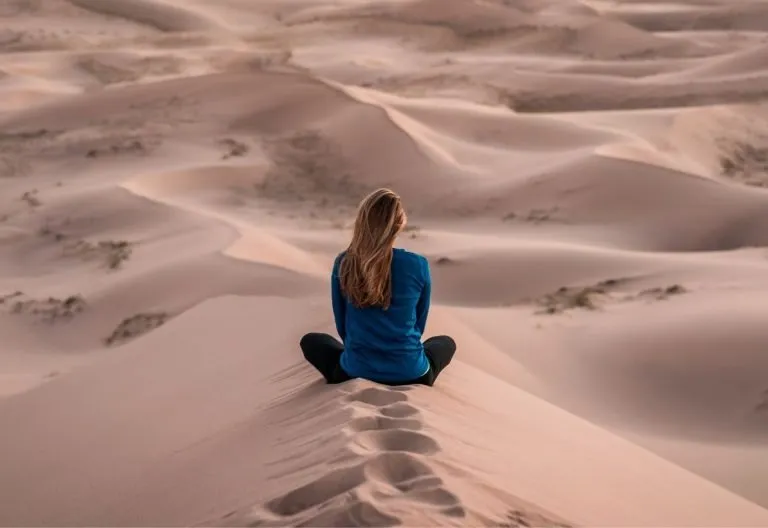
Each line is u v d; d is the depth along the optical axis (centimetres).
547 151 3117
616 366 1187
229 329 919
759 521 552
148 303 1612
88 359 1425
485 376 721
